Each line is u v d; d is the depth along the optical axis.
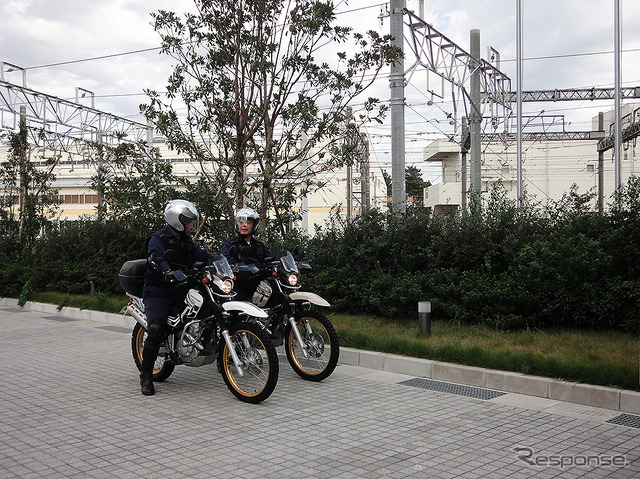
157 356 6.58
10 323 11.84
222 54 10.51
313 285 10.55
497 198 10.78
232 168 10.65
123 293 14.09
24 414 5.58
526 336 7.88
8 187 19.17
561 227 9.48
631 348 7.10
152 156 12.02
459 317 9.05
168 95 10.66
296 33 10.22
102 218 14.36
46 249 16.22
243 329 6.00
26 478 4.01
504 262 9.73
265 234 10.56
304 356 6.96
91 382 6.91
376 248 10.47
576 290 8.32
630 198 9.09
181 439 4.84
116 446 4.66
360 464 4.28
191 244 6.62
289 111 10.14
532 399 6.17
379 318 9.83
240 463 4.29
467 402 6.04
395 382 6.95
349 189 31.06
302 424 5.27
